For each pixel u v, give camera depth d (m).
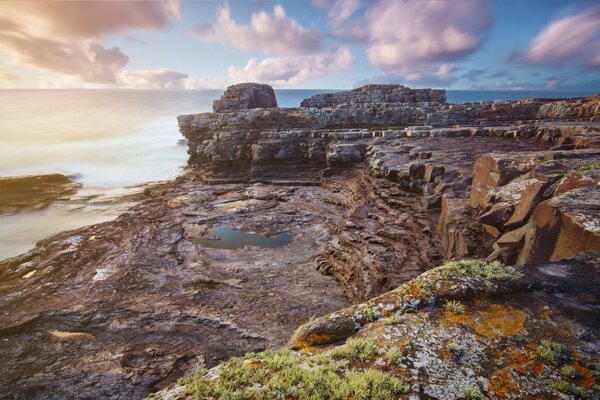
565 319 6.29
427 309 6.96
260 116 54.84
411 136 41.53
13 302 20.41
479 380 5.18
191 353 16.22
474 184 18.56
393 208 26.50
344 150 43.03
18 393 14.10
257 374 5.64
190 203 39.59
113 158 71.25
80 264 25.27
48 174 50.06
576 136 25.62
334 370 5.53
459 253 16.27
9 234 33.19
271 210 37.00
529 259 11.30
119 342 17.08
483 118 53.75
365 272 20.14
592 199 10.47
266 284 22.50
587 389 4.87
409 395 4.95
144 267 24.72
